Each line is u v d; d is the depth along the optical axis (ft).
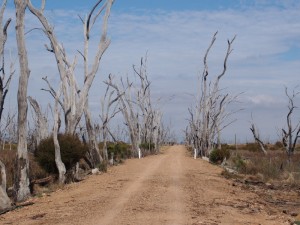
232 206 53.11
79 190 65.87
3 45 62.64
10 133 138.92
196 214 45.29
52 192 65.82
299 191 76.95
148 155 183.32
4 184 54.80
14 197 61.52
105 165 97.40
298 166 107.96
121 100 171.73
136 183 71.82
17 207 53.26
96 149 102.01
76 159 79.61
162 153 209.26
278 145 225.56
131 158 155.63
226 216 45.68
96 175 87.81
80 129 101.91
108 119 120.06
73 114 91.15
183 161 134.72
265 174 96.73
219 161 134.51
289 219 47.96
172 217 43.01
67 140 78.64
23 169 62.13
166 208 48.08
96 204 51.31
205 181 79.15
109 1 97.71
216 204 53.01
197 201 54.29
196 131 184.24
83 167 101.50
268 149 216.54
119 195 58.18
